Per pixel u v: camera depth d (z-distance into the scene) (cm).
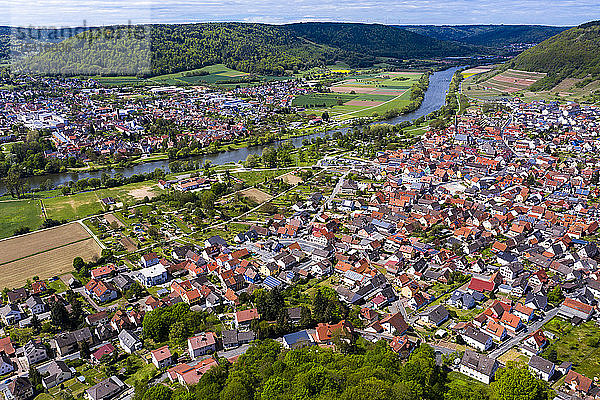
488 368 18562
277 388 16712
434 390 17425
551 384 18312
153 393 17162
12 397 18450
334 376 17200
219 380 17825
